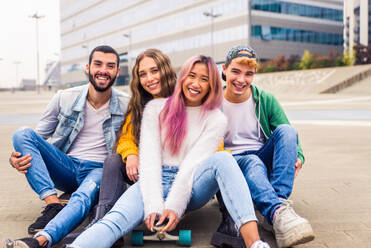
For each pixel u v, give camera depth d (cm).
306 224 186
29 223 254
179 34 6038
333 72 3931
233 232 202
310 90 3600
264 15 5203
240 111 264
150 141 221
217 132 221
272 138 238
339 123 1006
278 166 226
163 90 246
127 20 7131
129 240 222
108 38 7744
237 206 184
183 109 224
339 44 6069
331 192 337
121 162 229
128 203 196
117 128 262
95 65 246
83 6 8550
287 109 1568
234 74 244
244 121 265
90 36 8388
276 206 203
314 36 5784
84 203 209
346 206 293
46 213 217
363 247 209
